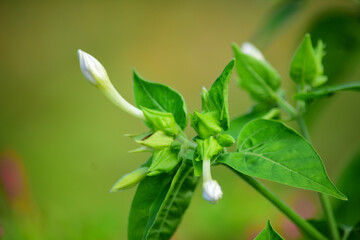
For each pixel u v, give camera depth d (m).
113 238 0.58
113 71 1.59
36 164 1.12
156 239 0.37
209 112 0.36
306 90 0.41
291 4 0.52
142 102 0.39
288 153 0.34
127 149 1.18
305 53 0.40
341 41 0.51
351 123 1.10
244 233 0.64
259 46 0.52
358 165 0.45
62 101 1.46
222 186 0.82
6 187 0.56
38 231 0.53
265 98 0.41
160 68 1.61
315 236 0.36
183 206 0.38
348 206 0.45
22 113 1.45
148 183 0.37
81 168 1.05
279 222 0.58
